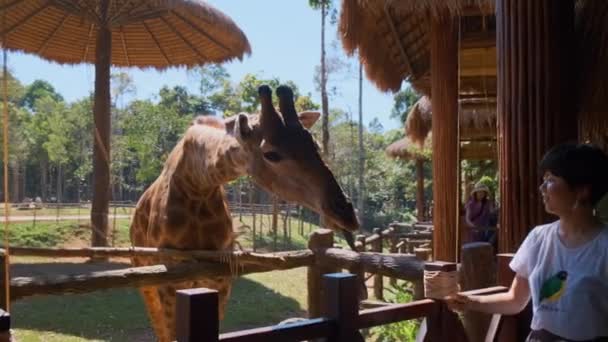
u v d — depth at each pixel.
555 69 3.08
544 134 3.08
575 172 1.72
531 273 1.88
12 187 26.53
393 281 8.61
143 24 11.79
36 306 8.13
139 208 4.45
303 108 22.45
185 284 3.61
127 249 3.56
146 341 6.68
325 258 3.74
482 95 8.02
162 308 3.68
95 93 10.66
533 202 3.09
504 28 3.23
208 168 3.54
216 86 39.19
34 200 36.62
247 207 21.58
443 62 5.66
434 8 4.69
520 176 3.13
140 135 27.78
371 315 1.83
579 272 1.74
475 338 2.58
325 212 2.58
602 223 1.80
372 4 4.96
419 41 6.50
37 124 39.88
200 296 1.42
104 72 10.68
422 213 17.64
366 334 6.37
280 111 2.87
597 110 3.62
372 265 3.48
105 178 10.27
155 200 4.04
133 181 34.75
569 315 1.74
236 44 11.31
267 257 3.58
